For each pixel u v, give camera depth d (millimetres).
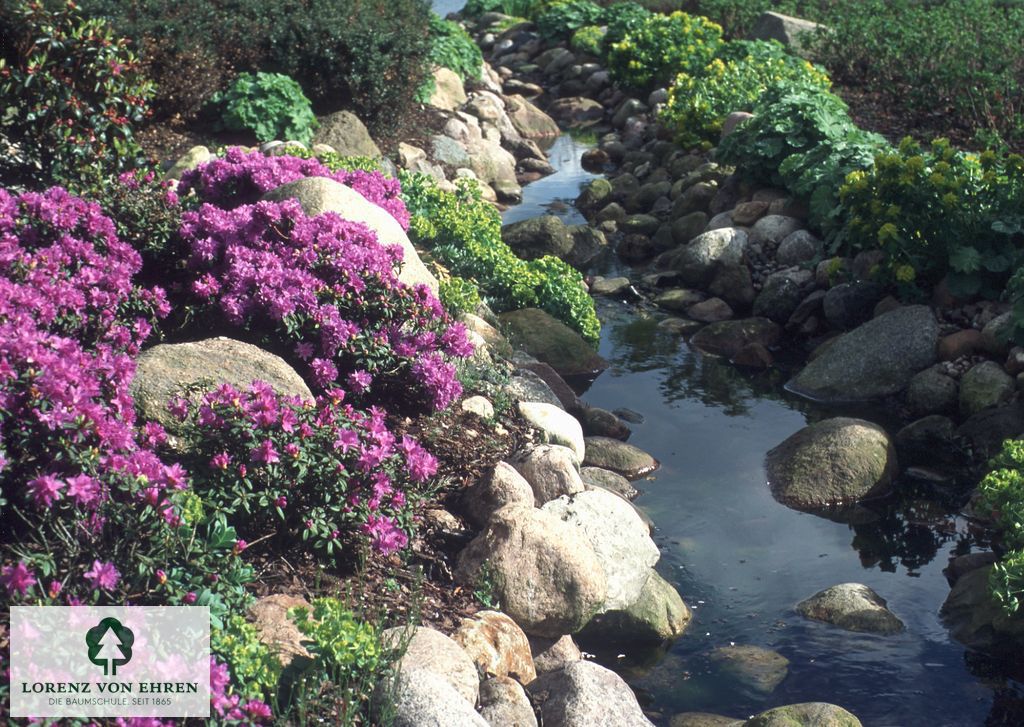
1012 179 8562
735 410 8094
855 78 16094
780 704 5000
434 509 5621
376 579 4867
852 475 6871
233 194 7719
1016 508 5699
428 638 4445
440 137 13656
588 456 7172
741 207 10914
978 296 8562
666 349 9234
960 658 5328
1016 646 5316
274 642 4117
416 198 9875
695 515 6656
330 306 6043
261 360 5609
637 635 5508
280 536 4730
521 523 5230
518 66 21203
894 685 5121
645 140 15492
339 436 4660
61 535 3939
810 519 6645
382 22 13242
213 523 4242
